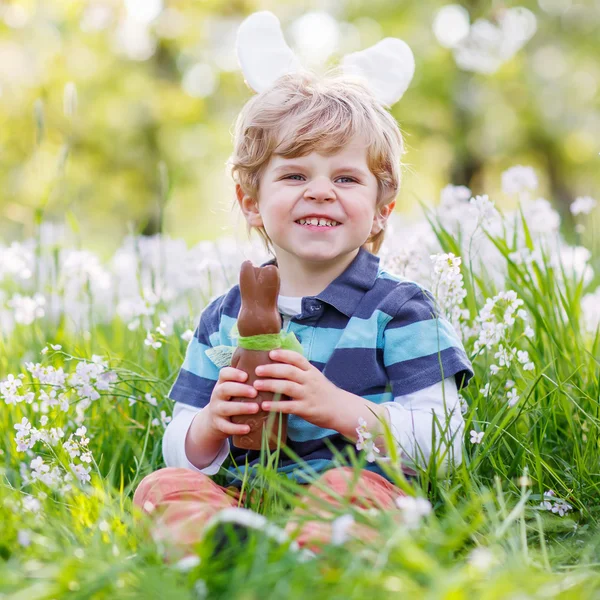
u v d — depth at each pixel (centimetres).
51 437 227
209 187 1355
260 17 271
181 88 1212
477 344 233
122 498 190
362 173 225
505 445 224
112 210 1289
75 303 366
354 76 257
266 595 133
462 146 1273
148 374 266
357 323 220
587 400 238
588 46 1312
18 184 1037
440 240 286
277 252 233
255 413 199
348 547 146
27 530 167
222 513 146
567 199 1465
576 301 282
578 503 202
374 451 196
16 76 1081
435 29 1238
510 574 135
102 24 1094
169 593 132
